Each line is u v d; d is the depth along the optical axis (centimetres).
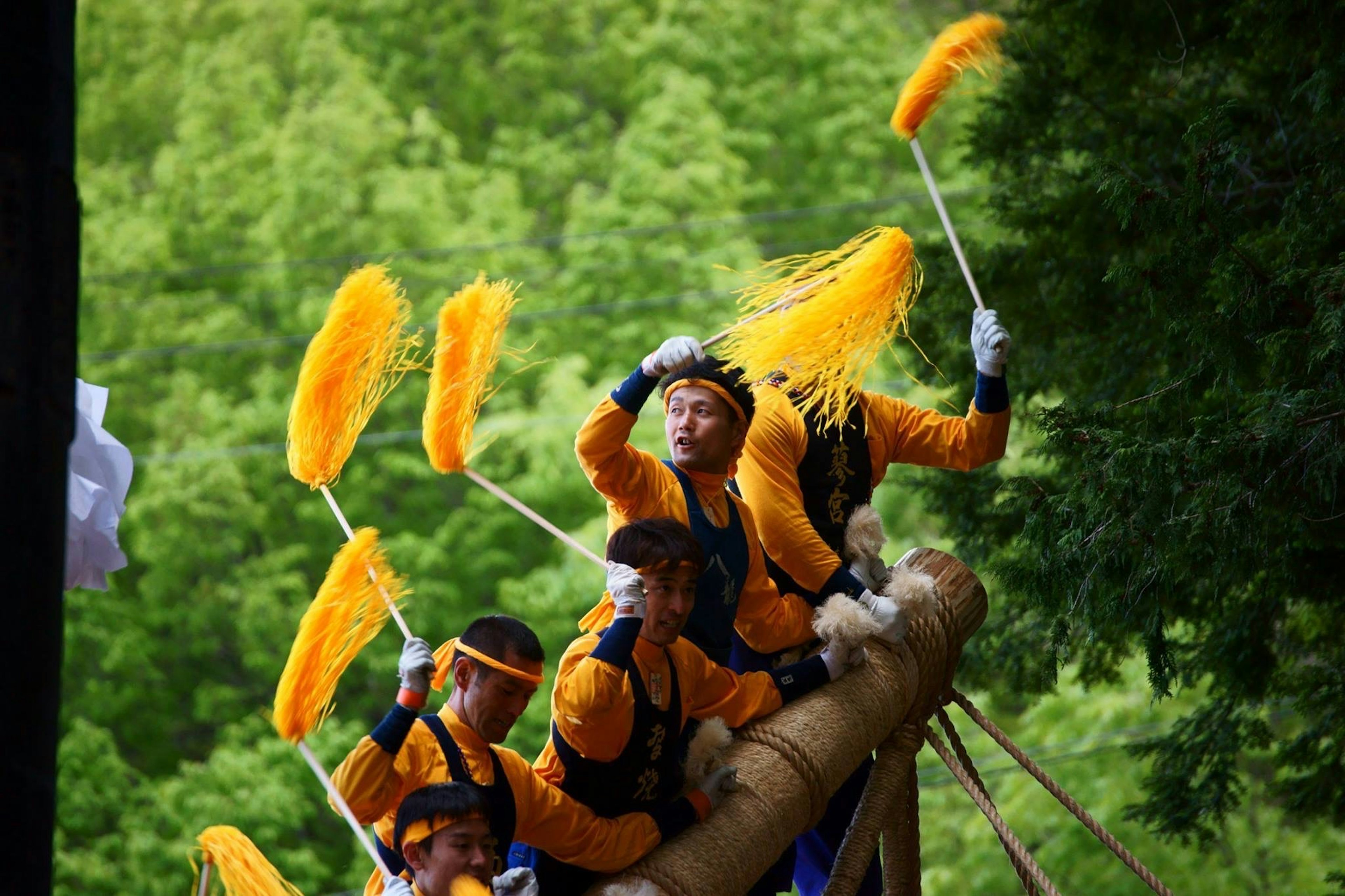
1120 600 1298
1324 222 1414
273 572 3941
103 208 4466
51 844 576
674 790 1002
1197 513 1272
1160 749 1998
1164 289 1336
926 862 3459
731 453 1062
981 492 2136
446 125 4641
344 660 895
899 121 1196
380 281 1024
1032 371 2073
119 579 4094
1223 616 1834
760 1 4781
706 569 1049
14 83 593
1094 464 1316
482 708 903
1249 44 1828
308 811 3519
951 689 1209
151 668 3872
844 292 1058
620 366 4019
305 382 991
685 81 4450
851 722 1082
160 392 4247
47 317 592
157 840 3428
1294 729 3153
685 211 4281
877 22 4791
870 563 1160
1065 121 2109
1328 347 1251
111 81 4716
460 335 1067
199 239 4366
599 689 917
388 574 918
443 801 846
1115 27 1950
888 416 1194
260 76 4566
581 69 4691
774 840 1016
